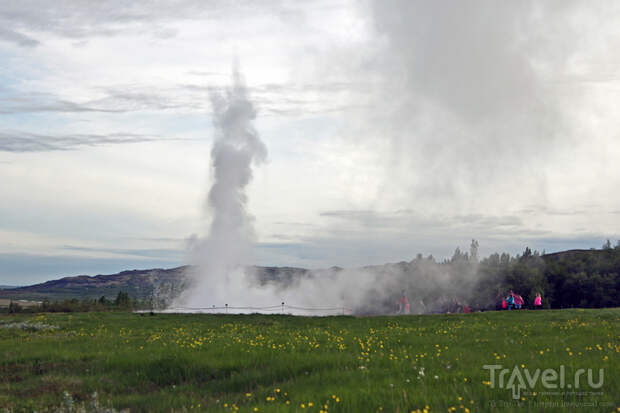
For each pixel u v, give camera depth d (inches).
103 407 554.6
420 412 432.1
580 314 1381.6
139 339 1001.5
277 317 1460.4
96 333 1119.0
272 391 570.3
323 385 568.1
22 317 1488.7
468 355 709.9
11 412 558.3
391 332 1069.8
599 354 688.4
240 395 585.6
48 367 753.6
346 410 469.4
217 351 800.9
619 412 423.5
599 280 3799.2
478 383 535.2
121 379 692.7
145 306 2026.3
